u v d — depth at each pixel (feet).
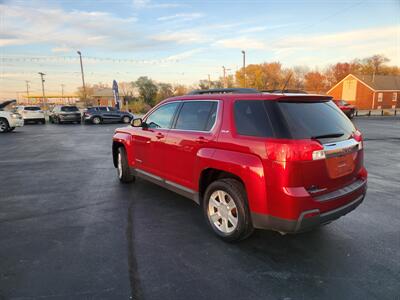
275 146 9.57
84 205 15.96
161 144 15.19
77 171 23.93
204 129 12.58
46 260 10.41
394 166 25.76
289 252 11.02
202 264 10.18
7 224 13.46
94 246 11.44
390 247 11.39
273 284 9.07
